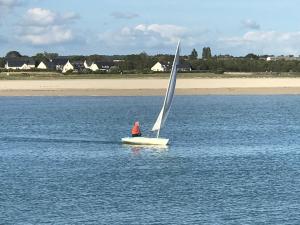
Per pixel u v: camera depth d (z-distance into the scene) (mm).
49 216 101562
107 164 150250
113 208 106500
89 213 103375
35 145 185125
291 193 117375
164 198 113812
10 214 102750
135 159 157125
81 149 175375
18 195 116438
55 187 123688
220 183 127188
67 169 144125
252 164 150250
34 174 138250
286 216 101000
